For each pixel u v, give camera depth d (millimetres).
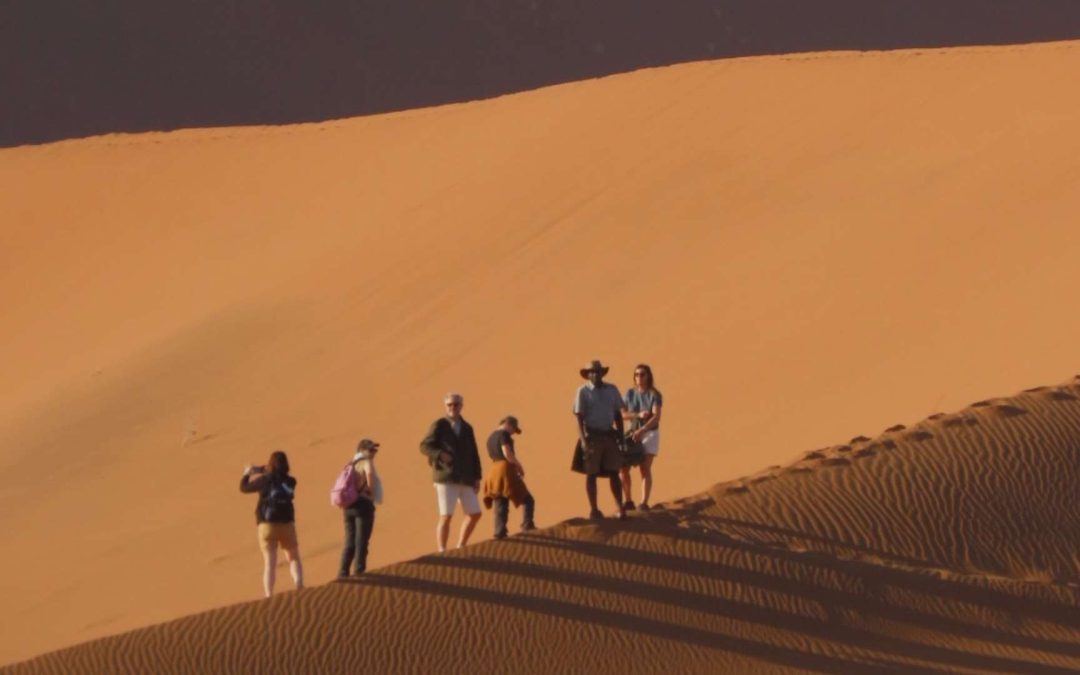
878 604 48312
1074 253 88500
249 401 118438
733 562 49438
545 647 44938
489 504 53844
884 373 81750
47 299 168125
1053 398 61969
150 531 95125
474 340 114250
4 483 113500
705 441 82188
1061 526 54531
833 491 55344
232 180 186375
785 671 44156
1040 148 110875
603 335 104188
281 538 54156
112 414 123000
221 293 149625
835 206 113938
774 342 92500
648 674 43906
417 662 44281
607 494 77312
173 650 44688
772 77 151375
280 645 44844
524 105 173375
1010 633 47656
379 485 52625
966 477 56344
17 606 86375
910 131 126500
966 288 90500
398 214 152500
